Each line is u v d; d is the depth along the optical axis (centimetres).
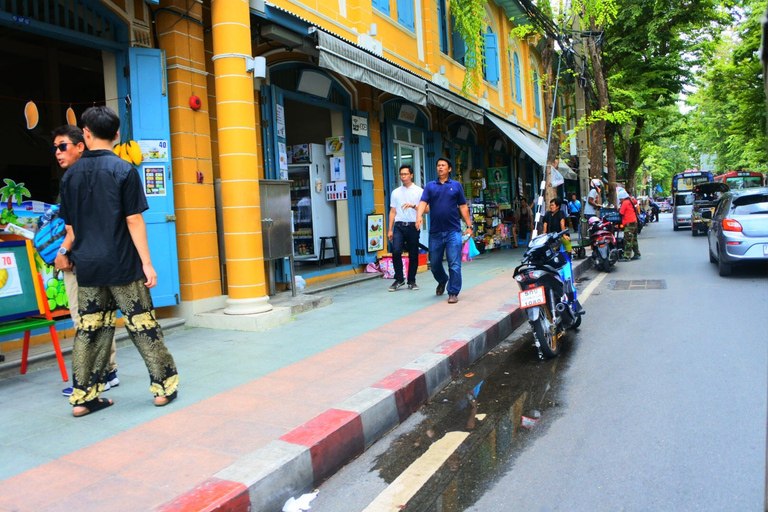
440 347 517
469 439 363
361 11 1001
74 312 419
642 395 424
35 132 855
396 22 1138
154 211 620
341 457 334
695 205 2197
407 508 281
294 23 699
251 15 679
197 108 663
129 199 372
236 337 597
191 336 609
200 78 672
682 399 411
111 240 372
